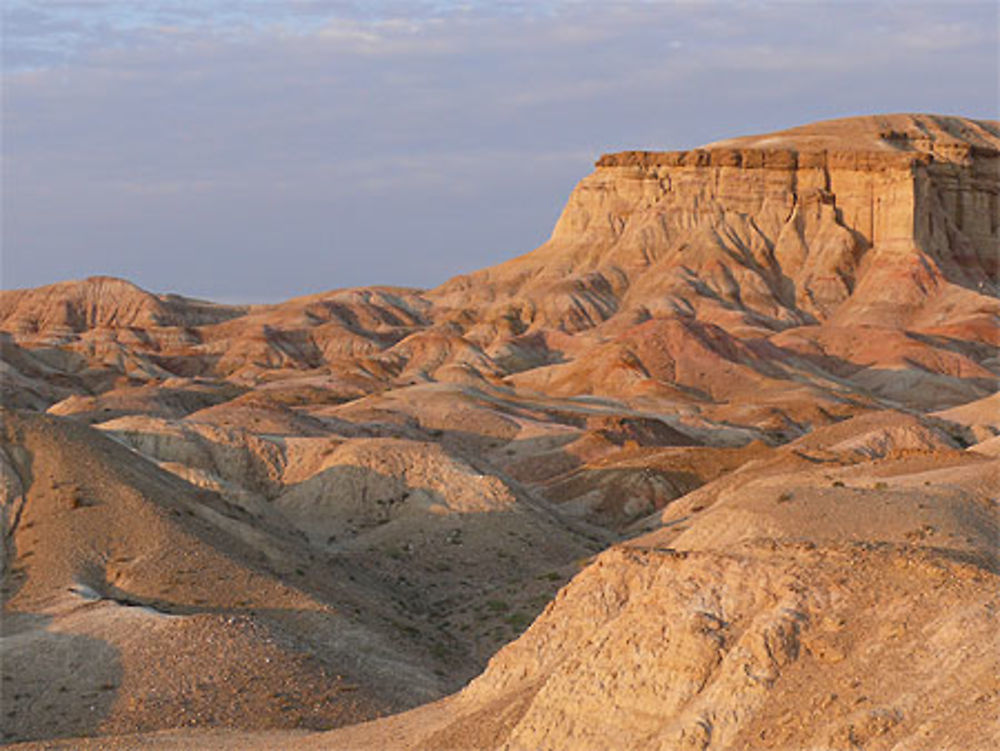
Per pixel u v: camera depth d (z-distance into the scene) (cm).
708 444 16362
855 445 11175
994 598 3216
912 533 4841
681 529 7594
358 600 7400
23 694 5719
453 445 15050
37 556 7094
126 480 7769
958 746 2747
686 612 3609
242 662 5828
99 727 5369
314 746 4619
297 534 9275
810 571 3559
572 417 16975
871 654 3191
